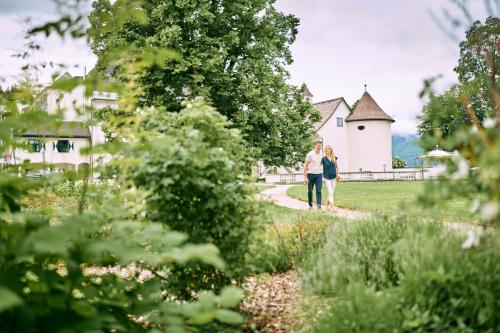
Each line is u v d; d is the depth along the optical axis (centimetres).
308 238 554
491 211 198
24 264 234
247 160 414
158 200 329
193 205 348
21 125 235
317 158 1212
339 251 423
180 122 384
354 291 291
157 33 2036
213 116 389
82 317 206
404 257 368
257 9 2322
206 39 2072
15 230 206
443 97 261
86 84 216
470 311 268
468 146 226
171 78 2086
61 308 206
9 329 189
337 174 1242
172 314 253
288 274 505
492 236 244
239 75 2152
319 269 372
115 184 344
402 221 425
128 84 306
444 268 288
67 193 1508
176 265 346
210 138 386
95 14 294
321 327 289
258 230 377
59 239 181
